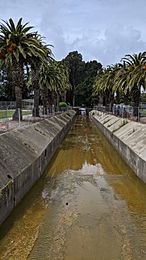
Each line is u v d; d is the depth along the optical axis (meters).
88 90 138.25
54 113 69.31
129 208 17.55
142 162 22.62
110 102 80.31
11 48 35.44
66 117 75.69
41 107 68.19
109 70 79.69
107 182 23.30
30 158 21.61
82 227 14.71
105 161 31.61
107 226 14.87
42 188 21.31
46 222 15.22
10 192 15.64
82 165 29.59
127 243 13.09
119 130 40.94
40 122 38.72
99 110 104.81
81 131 63.00
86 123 86.94
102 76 86.44
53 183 22.67
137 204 18.30
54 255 12.00
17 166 18.19
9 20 36.25
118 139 35.84
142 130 31.03
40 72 51.03
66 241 13.17
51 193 20.12
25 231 14.12
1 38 36.12
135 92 49.38
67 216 16.09
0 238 13.34
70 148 39.56
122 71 54.06
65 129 55.16
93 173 26.27
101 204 18.17
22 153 20.92
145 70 44.66
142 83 46.06
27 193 19.72
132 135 32.19
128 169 27.83
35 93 49.53
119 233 14.09
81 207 17.56
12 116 37.22
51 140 32.75
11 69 38.16
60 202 18.38
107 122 58.72
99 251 12.36
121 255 12.06
